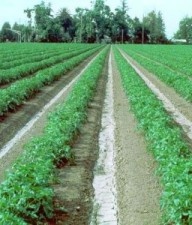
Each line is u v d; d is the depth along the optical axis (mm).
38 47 85688
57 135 14164
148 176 12578
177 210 8727
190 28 185875
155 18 172125
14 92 21828
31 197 9305
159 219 9953
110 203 11133
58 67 36781
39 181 9930
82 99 21344
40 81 27969
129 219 10203
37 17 148375
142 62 49844
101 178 12898
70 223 9977
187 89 25297
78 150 15289
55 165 12992
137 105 19922
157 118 16406
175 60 53094
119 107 23312
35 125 19266
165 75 33188
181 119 20734
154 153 13602
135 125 18875
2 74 29953
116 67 46406
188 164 10344
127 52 78500
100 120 20375
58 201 11016
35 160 11664
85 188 12000
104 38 164375
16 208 9031
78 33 157125
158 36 164750
